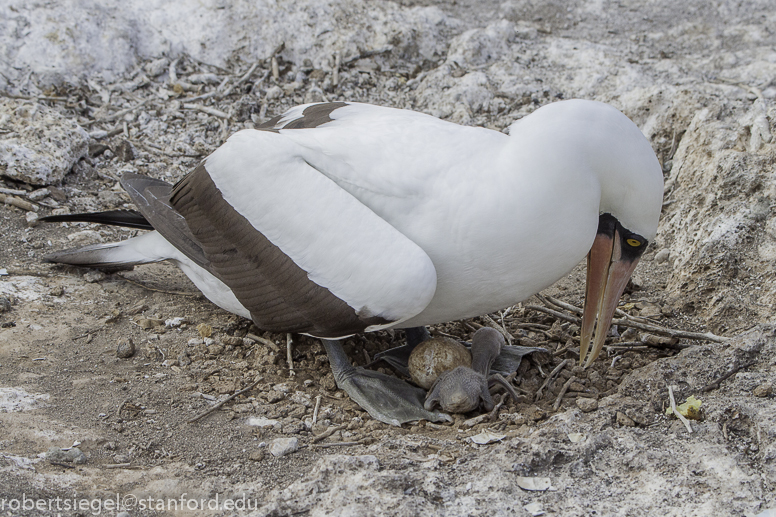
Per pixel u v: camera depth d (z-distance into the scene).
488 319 6.18
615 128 4.58
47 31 8.60
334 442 4.69
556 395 5.21
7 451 4.32
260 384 5.27
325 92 8.96
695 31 10.13
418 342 5.77
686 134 7.70
